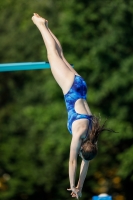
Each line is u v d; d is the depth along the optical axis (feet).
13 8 226.79
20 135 181.78
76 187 73.36
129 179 160.76
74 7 156.87
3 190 167.22
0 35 213.46
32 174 161.38
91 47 157.07
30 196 163.94
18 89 205.87
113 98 156.46
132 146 149.69
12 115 191.83
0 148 167.43
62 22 157.89
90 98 153.58
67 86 75.36
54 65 76.48
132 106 155.84
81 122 72.02
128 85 154.20
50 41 78.02
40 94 196.24
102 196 90.89
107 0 157.69
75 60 156.56
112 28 156.76
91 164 157.07
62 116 157.69
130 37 157.89
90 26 157.17
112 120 152.15
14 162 165.07
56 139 153.58
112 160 159.12
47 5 200.44
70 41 156.97
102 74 155.74
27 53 207.92
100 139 152.05
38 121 160.04
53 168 157.48
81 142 71.46
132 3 156.87
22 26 212.84
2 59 208.44
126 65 154.92
